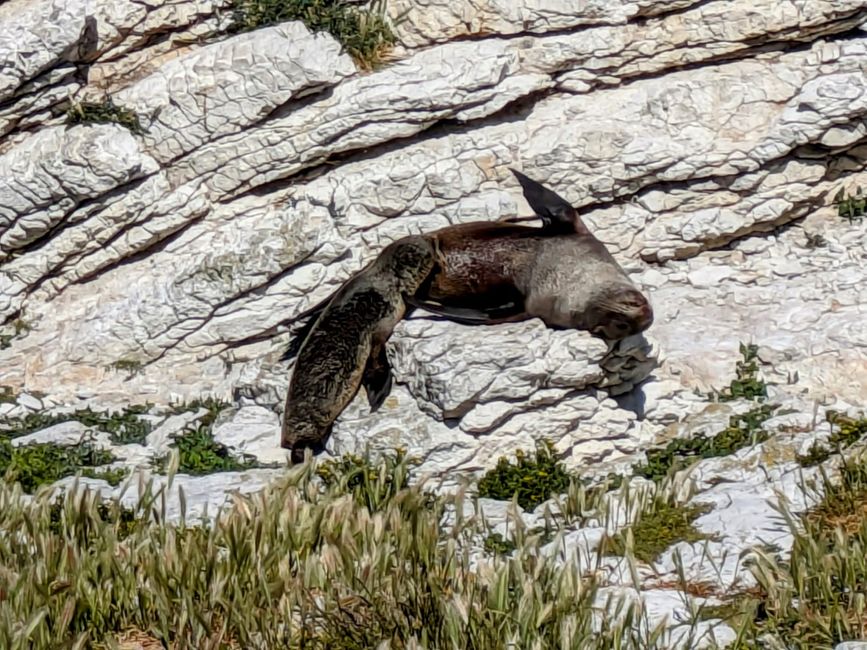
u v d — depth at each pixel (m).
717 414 35.78
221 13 40.75
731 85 40.75
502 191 40.09
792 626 26.00
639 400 36.03
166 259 40.44
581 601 25.69
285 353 38.25
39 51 39.56
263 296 39.75
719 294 39.47
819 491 31.42
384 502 31.27
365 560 27.03
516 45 40.75
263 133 39.91
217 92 39.56
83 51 40.06
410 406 35.28
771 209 40.59
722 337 38.03
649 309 35.34
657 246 40.47
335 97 39.88
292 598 26.33
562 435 35.28
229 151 39.97
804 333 37.78
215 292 39.50
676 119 40.44
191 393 39.03
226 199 40.47
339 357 35.25
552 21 40.56
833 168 41.09
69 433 36.91
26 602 26.14
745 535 29.94
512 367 34.75
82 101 40.50
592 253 36.78
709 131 40.34
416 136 40.38
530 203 37.97
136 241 40.25
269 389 37.41
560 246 36.94
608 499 31.27
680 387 36.59
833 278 39.34
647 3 40.50
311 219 39.72
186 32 40.75
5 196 39.50
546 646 24.66
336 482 31.97
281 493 29.80
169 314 39.56
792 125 40.03
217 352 39.97
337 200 39.66
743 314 38.78
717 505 31.53
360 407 35.47
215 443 36.25
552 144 40.06
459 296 37.34
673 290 39.84
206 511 30.36
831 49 40.94
